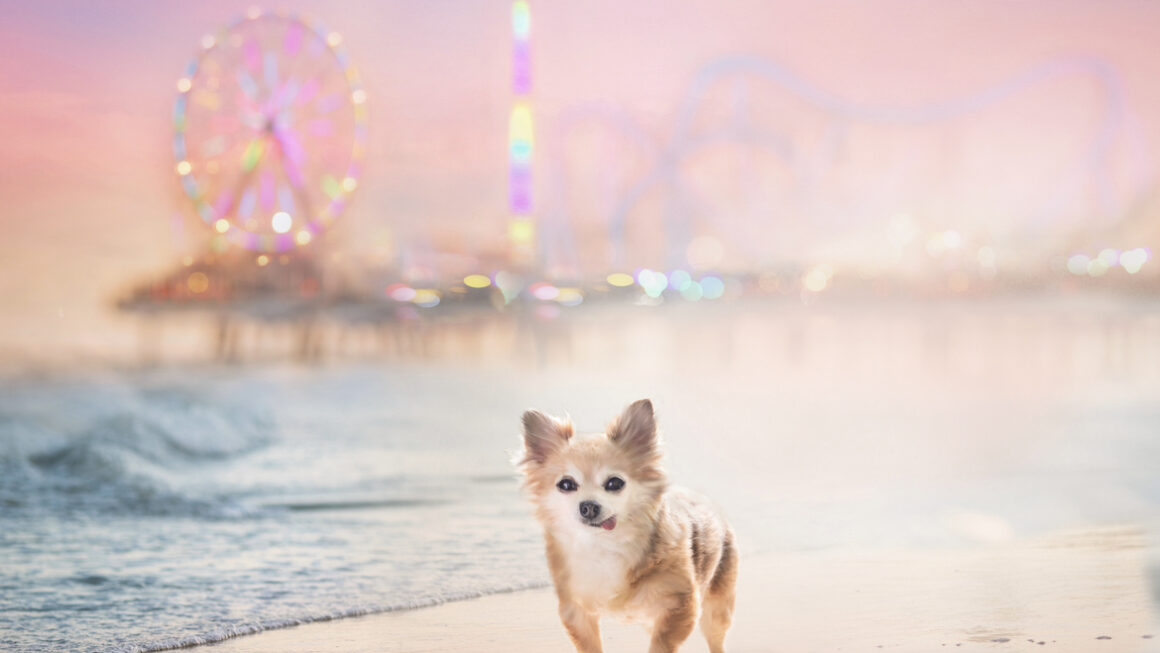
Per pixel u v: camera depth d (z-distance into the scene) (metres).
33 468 7.39
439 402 13.05
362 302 22.52
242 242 21.03
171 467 7.79
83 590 4.51
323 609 4.21
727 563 3.52
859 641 3.67
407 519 6.04
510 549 5.30
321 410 11.88
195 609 4.21
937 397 13.78
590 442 3.20
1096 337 26.75
